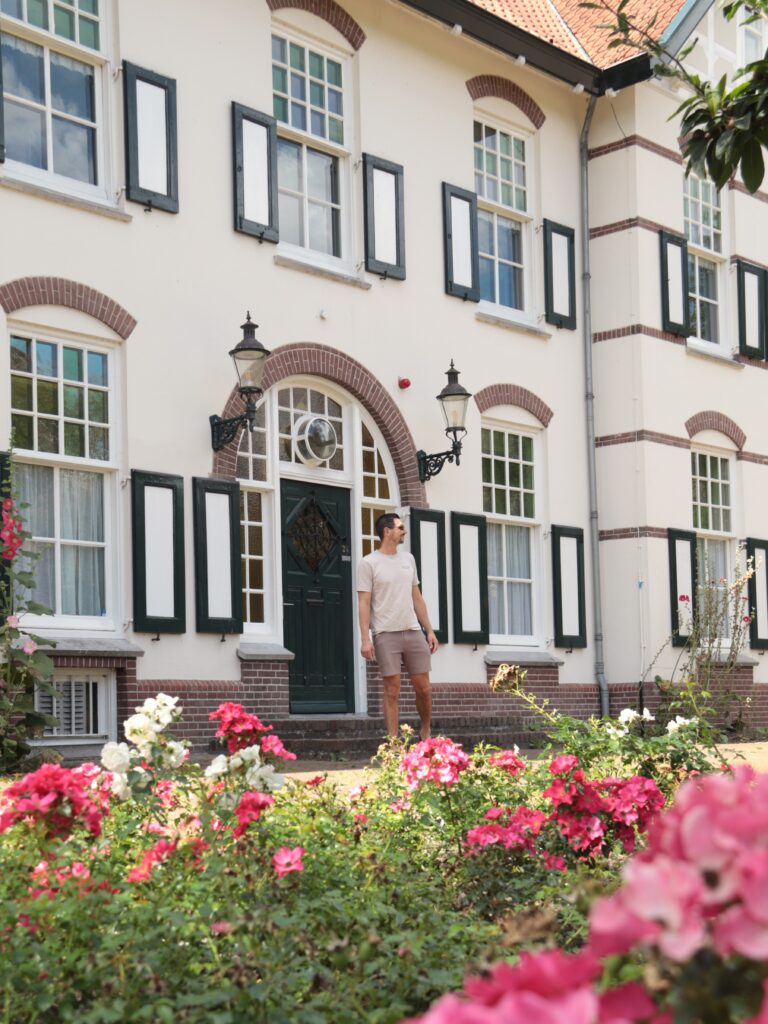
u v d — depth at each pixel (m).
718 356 17.62
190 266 12.16
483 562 14.84
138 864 4.46
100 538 11.40
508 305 15.95
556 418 16.09
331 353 13.41
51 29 11.38
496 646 15.16
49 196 11.04
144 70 11.90
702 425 17.30
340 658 13.55
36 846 4.10
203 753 11.48
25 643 9.49
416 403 14.30
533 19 16.78
